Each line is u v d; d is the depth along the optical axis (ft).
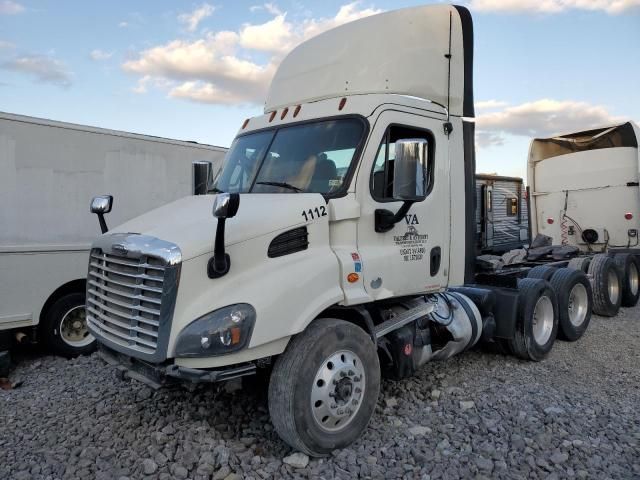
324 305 12.60
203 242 11.66
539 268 24.95
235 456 12.58
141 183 25.04
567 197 36.83
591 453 12.85
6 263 20.71
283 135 15.83
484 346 22.21
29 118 21.56
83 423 14.61
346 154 14.19
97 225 23.50
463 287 20.62
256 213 12.70
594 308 30.14
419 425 14.49
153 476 11.75
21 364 21.56
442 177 16.14
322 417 12.49
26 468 12.17
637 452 12.92
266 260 12.30
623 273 31.99
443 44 16.52
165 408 15.55
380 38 16.44
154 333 11.46
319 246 13.24
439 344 17.94
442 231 16.17
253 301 11.50
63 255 22.26
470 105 17.19
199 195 16.53
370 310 15.48
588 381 18.43
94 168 23.45
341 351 12.89
